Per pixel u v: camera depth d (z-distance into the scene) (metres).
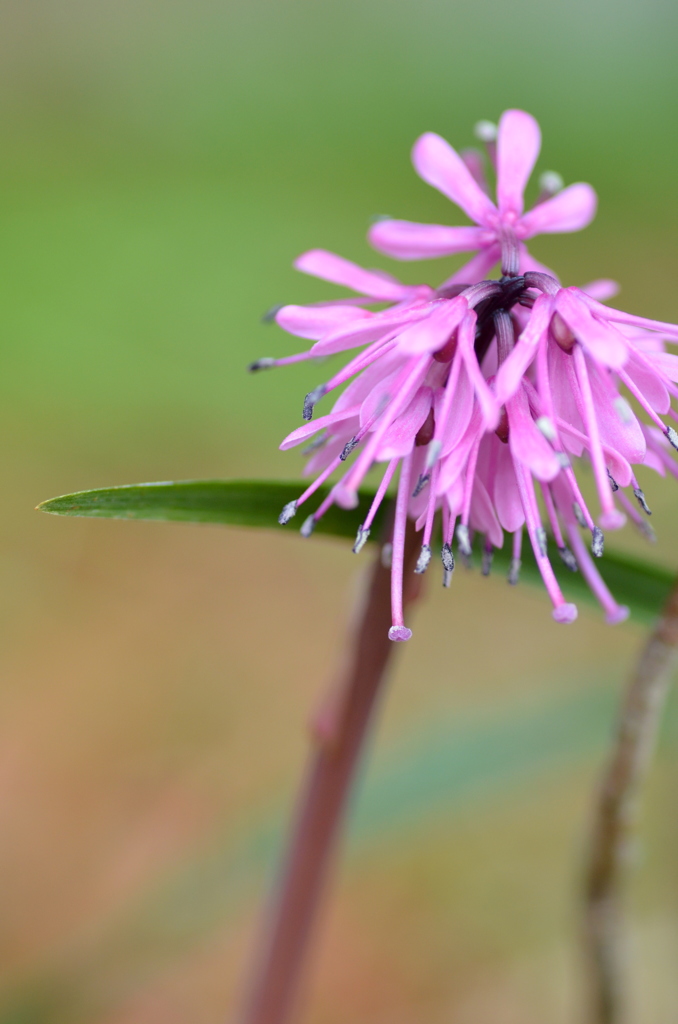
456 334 0.34
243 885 0.41
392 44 1.33
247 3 1.33
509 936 0.52
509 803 0.57
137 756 0.60
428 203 1.19
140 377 0.85
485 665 0.66
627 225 1.15
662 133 1.25
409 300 0.35
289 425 0.84
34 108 1.20
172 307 0.91
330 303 0.36
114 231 0.98
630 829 0.37
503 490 0.35
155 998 0.49
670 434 0.35
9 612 0.68
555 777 0.58
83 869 0.54
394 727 0.62
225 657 0.67
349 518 0.36
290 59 1.30
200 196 1.08
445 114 1.28
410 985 0.50
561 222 0.36
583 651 0.67
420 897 0.54
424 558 0.34
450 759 0.41
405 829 0.43
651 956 0.49
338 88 1.28
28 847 0.55
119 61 1.28
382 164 1.22
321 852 0.38
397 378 0.34
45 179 1.05
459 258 1.07
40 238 0.95
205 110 1.24
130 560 0.74
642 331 0.35
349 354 0.72
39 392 0.81
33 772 0.59
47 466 0.78
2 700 0.63
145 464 0.80
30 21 1.28
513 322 0.35
